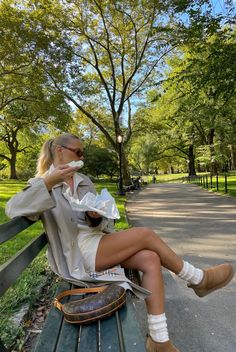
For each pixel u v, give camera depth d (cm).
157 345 267
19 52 2066
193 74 1452
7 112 3422
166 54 2777
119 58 2919
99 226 315
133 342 222
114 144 3041
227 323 402
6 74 2250
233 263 643
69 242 313
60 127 2498
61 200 318
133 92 2930
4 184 3834
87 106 3062
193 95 1655
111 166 4284
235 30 1508
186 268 307
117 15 2548
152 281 285
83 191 353
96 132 4334
